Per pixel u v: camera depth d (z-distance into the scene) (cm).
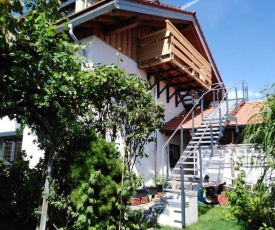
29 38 454
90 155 503
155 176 1109
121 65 1007
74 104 529
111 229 486
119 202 514
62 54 470
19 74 435
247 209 590
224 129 1148
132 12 882
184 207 632
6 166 675
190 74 1154
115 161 529
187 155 957
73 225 489
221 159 1088
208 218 692
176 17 1141
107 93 591
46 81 467
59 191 511
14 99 457
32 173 596
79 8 1023
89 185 474
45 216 473
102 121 598
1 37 377
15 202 621
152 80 1188
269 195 480
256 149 511
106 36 955
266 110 487
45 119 490
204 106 1552
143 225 597
